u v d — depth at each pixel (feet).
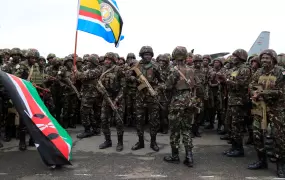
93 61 22.29
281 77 14.85
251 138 21.66
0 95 19.17
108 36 21.40
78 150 19.58
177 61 16.47
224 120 24.22
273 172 15.42
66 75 25.98
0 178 14.14
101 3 20.68
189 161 16.15
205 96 25.73
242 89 17.63
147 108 20.13
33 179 14.06
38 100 17.20
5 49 25.84
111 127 28.60
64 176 14.52
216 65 26.03
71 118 27.35
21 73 19.31
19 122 18.84
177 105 16.12
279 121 14.83
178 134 16.61
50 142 15.06
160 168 15.93
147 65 19.06
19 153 18.49
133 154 18.72
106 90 19.71
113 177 14.44
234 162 17.20
